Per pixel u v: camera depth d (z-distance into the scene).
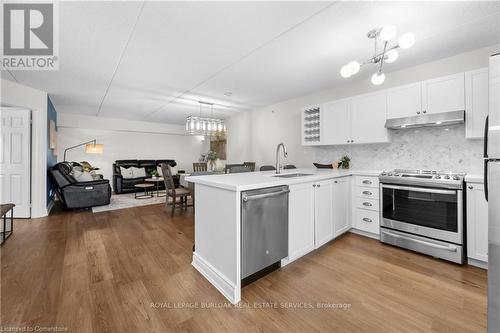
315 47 2.44
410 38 1.70
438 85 2.49
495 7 1.80
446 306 1.54
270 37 2.24
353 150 3.66
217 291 1.75
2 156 3.69
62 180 4.17
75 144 6.54
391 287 1.78
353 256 2.34
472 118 2.28
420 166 2.94
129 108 5.52
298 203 2.19
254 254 1.78
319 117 3.73
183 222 3.59
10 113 3.71
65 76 3.28
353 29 2.11
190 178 2.22
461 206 2.13
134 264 2.18
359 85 3.55
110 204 4.95
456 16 1.92
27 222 3.57
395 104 2.82
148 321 1.41
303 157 4.46
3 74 3.19
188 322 1.41
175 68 3.01
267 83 3.65
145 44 2.37
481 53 2.50
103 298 1.64
